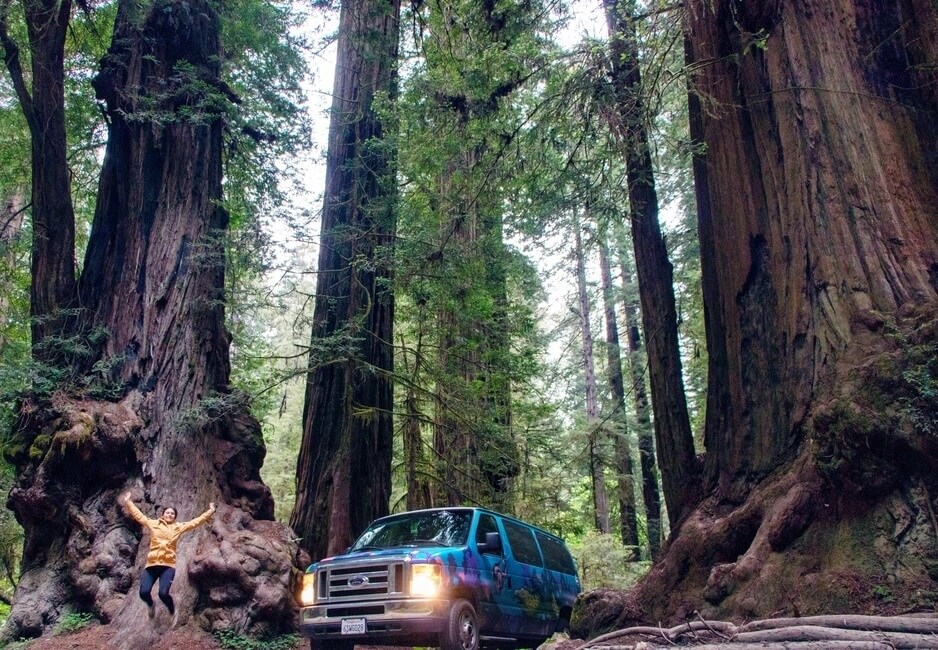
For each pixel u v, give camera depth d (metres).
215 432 12.16
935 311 7.13
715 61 9.28
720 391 9.57
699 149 9.54
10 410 11.31
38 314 12.30
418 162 13.30
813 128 8.80
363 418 14.12
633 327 27.12
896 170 8.39
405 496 18.50
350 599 7.75
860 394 6.98
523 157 11.82
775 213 9.02
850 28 9.12
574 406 28.16
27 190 18.55
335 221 15.68
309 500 13.86
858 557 6.71
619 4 9.42
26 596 10.27
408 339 19.59
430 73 12.95
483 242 14.57
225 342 13.27
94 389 11.56
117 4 14.95
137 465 11.12
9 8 12.71
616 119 9.45
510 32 11.53
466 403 15.20
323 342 13.20
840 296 8.04
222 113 14.13
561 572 11.38
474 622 7.99
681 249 18.23
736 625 6.93
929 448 6.55
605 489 28.70
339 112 15.73
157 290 12.49
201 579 10.10
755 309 9.12
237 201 16.88
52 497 10.52
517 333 18.03
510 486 18.33
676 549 8.54
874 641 5.21
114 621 9.65
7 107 16.88
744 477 8.67
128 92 13.30
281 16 14.86
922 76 8.87
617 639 7.56
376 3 15.37
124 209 13.27
